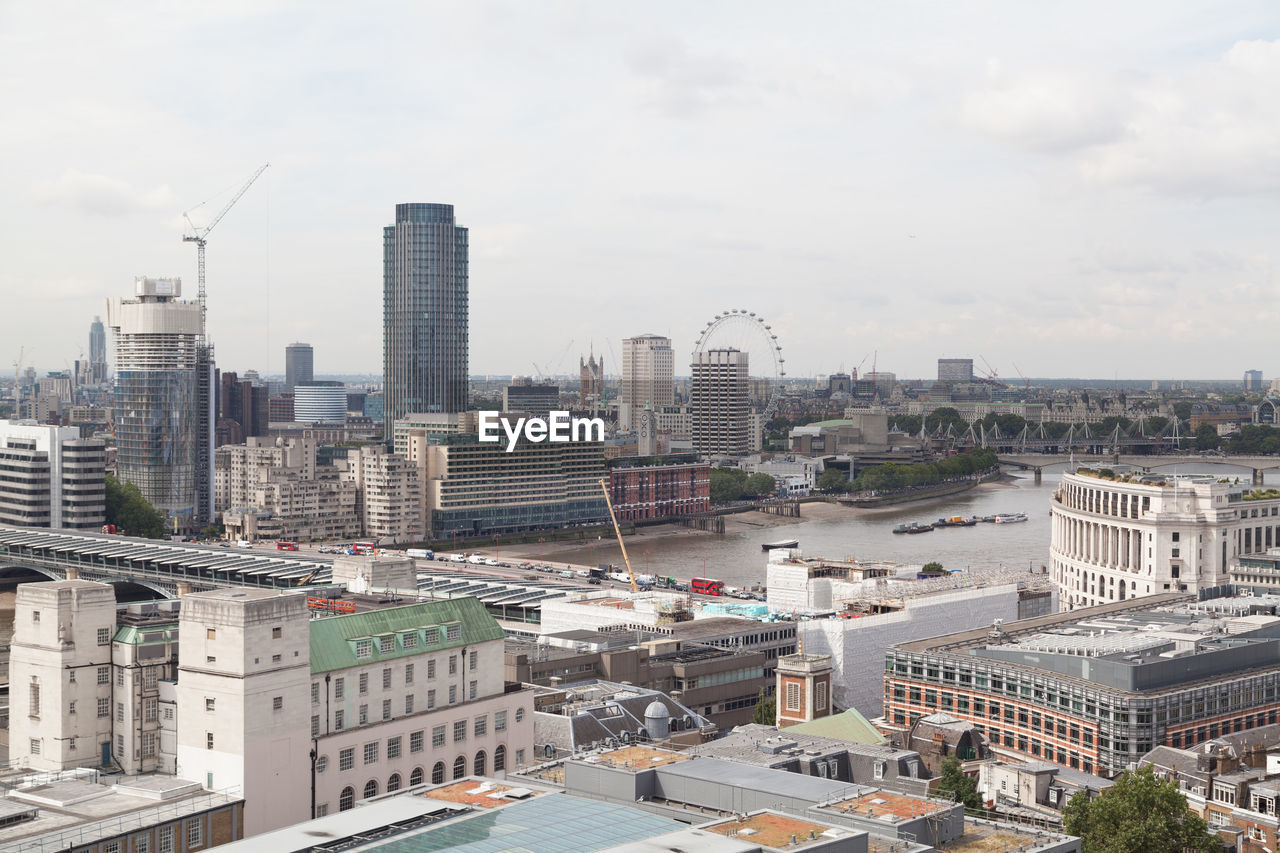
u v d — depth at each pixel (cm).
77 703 19475
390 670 19962
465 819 14150
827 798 14775
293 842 13725
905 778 17762
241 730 17712
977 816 18712
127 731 19525
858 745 19550
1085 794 19812
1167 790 19262
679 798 15662
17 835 15138
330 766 18988
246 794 17725
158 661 19662
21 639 19700
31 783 17412
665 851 12562
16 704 19800
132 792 16962
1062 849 14150
